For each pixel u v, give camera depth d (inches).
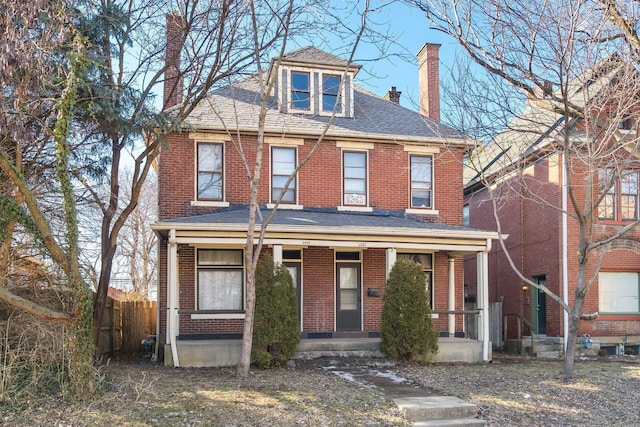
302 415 333.4
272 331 501.7
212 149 642.8
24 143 404.8
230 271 627.2
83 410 324.5
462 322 699.4
